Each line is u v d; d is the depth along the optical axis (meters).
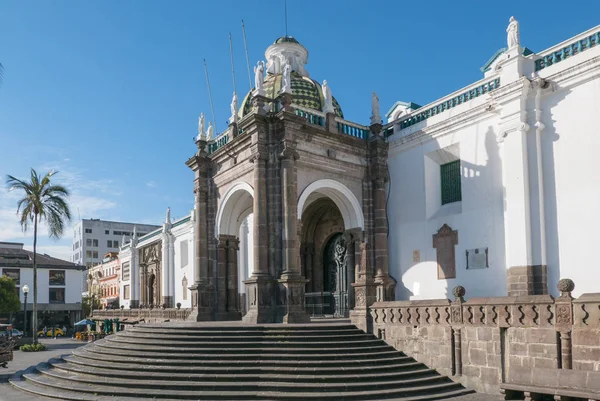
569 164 18.11
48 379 18.66
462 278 21.39
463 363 15.98
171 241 49.56
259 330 18.80
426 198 23.25
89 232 105.62
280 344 17.61
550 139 18.72
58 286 65.62
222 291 26.41
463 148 21.86
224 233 26.69
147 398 15.38
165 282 49.31
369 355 17.20
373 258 24.73
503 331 15.03
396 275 24.31
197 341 18.38
